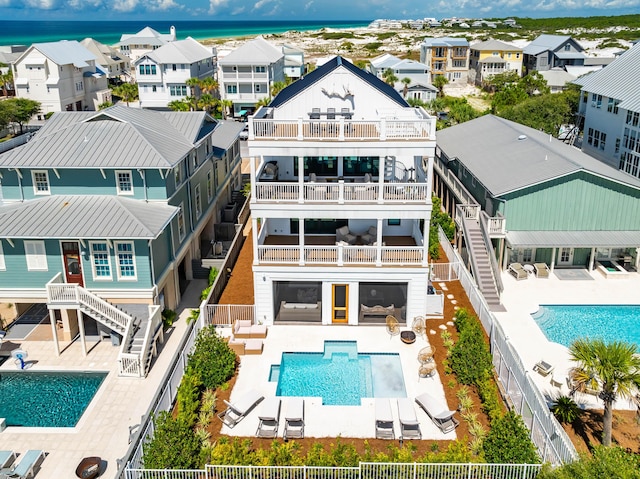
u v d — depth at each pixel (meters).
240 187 50.72
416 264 27.09
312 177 29.34
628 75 48.00
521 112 62.19
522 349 26.47
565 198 33.41
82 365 25.48
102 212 27.00
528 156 37.09
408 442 19.53
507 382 22.30
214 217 40.44
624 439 20.12
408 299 27.56
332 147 25.89
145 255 26.33
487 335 26.58
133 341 25.78
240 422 20.73
